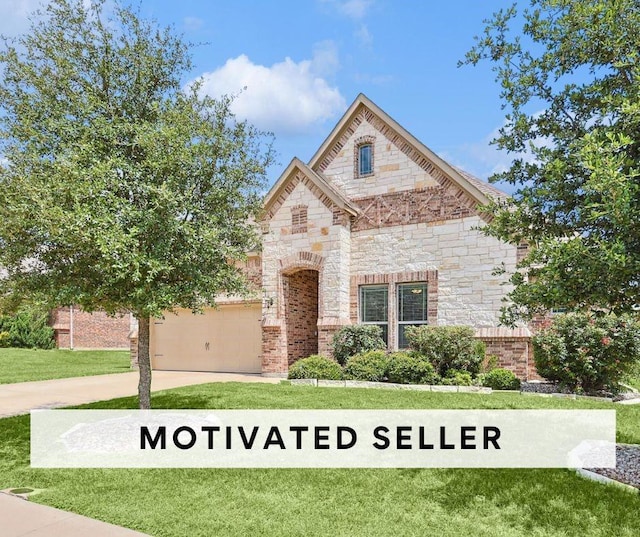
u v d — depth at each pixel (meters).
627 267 5.06
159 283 8.09
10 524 5.23
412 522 5.11
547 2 6.36
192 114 8.86
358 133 18.02
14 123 8.23
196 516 5.31
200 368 20.36
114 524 5.20
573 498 5.64
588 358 12.63
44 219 6.90
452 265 15.80
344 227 17.25
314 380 14.62
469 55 7.08
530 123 6.81
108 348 32.84
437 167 16.31
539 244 6.32
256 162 9.64
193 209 8.36
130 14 8.96
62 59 8.31
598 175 4.95
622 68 6.07
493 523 5.08
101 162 7.71
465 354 14.02
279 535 4.84
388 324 16.67
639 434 8.35
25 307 8.52
